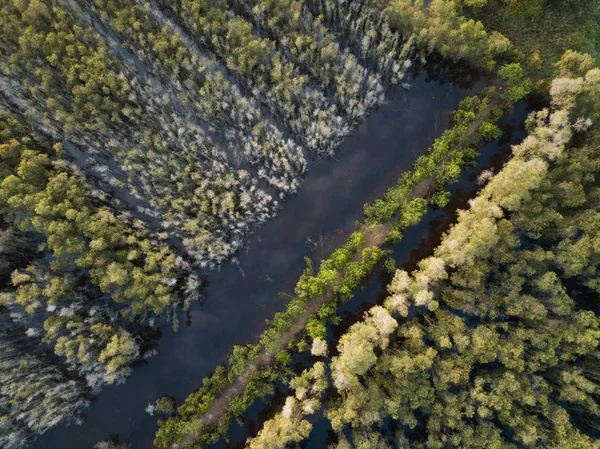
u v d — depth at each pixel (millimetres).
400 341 54031
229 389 56000
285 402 54812
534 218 51250
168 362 58156
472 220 52625
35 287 52188
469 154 59469
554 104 55969
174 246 59344
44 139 59844
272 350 56094
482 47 59281
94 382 55469
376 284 58688
